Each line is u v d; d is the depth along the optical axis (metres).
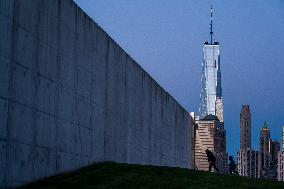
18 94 12.41
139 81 23.95
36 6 13.51
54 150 14.45
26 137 12.76
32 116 13.12
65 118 15.29
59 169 14.79
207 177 16.39
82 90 16.80
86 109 17.12
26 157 12.73
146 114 25.08
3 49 11.76
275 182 16.64
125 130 21.61
